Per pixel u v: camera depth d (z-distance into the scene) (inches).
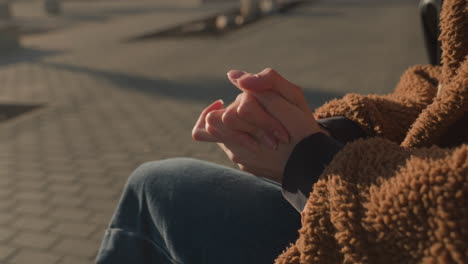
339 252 23.7
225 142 27.5
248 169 28.6
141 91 261.0
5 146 175.5
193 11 829.2
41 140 181.5
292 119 25.9
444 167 20.6
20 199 128.5
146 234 34.0
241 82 25.0
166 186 32.9
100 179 140.7
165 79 289.7
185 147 167.2
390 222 21.2
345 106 37.5
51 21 791.7
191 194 31.9
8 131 193.9
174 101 237.1
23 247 103.5
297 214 30.0
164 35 512.7
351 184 23.6
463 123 29.0
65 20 797.2
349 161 24.5
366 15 593.9
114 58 377.1
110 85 279.1
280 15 658.8
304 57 344.5
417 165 21.6
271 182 34.0
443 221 19.7
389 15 577.0
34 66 352.5
